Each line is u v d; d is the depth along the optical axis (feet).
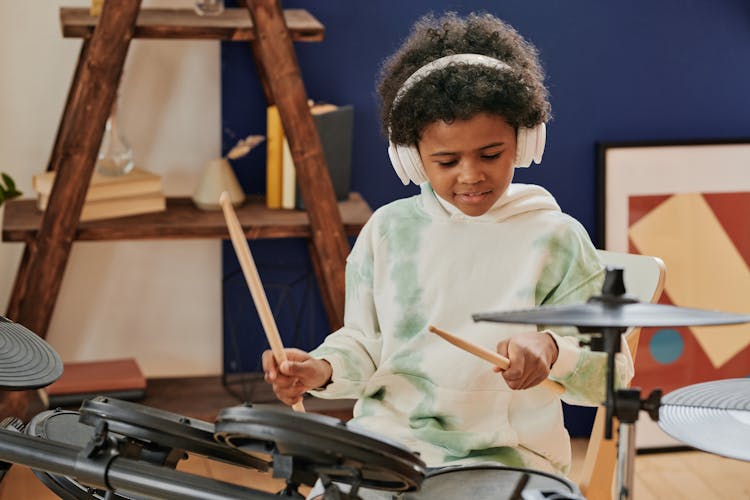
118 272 13.00
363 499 6.01
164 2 12.35
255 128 12.78
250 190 12.84
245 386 12.91
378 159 12.92
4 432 5.98
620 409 5.31
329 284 11.89
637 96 13.11
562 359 6.52
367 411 7.27
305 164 11.64
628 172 13.11
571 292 7.07
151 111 12.63
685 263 13.32
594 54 12.96
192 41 12.53
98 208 11.75
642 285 7.95
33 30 12.37
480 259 7.18
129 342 13.16
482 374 7.03
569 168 13.17
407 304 7.29
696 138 13.23
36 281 11.43
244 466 5.81
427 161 6.72
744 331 13.37
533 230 7.16
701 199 13.26
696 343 13.29
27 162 12.63
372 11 12.59
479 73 6.48
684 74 13.12
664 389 13.30
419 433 7.03
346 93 12.74
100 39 10.99
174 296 13.14
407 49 7.09
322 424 4.99
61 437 6.78
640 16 12.95
